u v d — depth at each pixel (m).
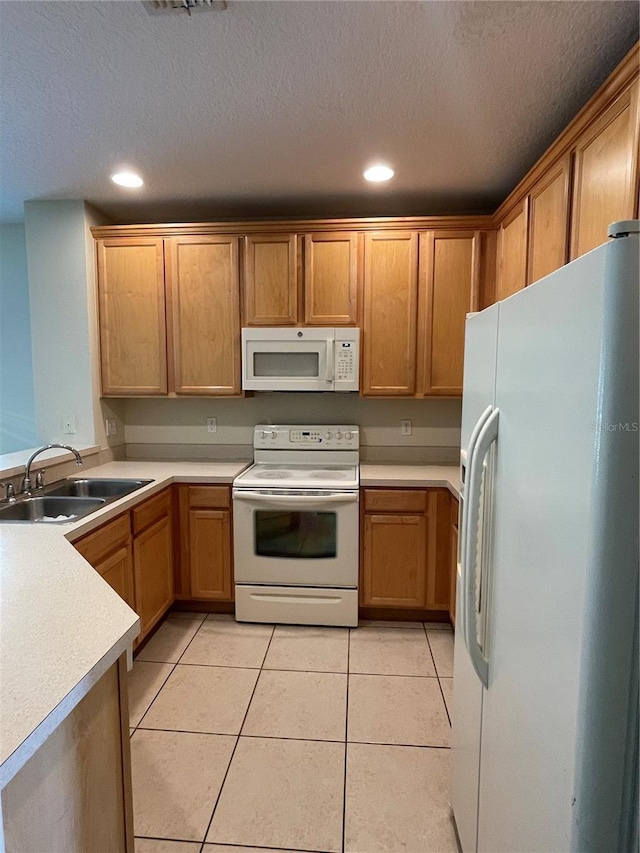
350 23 1.30
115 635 0.94
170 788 1.56
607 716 0.65
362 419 3.08
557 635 0.74
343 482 2.55
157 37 1.36
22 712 0.71
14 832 0.70
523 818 0.87
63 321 2.76
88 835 0.89
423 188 2.52
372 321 2.70
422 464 2.99
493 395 1.06
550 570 0.77
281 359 2.72
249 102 1.70
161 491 2.51
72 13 1.26
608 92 1.35
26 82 1.57
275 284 2.71
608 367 0.61
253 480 2.59
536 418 0.82
